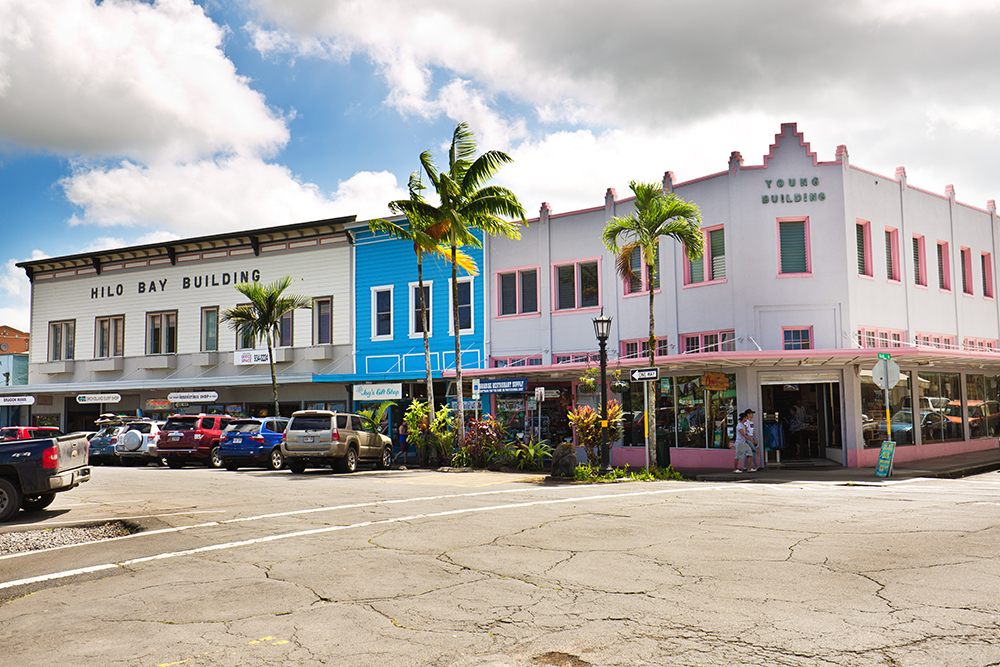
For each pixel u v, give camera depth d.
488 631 5.47
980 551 7.64
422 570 7.50
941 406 23.78
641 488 15.40
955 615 5.47
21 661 5.10
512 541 8.95
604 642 5.14
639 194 19.52
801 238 21.75
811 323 21.28
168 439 24.94
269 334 28.38
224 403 32.94
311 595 6.63
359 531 9.98
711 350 22.16
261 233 32.03
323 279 31.09
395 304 29.42
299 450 21.05
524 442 24.78
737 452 19.42
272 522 11.05
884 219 22.91
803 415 22.06
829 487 15.40
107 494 15.69
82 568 8.21
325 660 4.95
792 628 5.29
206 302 33.72
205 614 6.12
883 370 18.14
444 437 22.72
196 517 11.84
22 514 12.89
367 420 23.45
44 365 37.00
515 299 27.09
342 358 30.31
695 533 9.17
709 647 4.96
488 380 24.02
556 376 24.39
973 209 27.02
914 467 19.59
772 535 8.91
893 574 6.74
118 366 35.09
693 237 19.20
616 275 24.62
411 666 4.80
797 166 21.78
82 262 36.84
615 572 7.17
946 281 25.44
